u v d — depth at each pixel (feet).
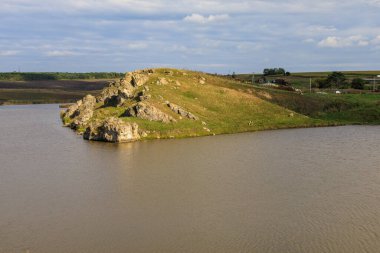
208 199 159.74
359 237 124.47
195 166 212.64
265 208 149.59
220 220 138.92
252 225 134.51
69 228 134.00
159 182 183.21
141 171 203.00
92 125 311.06
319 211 146.10
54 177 193.67
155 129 307.37
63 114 465.47
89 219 141.28
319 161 223.92
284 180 185.57
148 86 382.83
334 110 424.87
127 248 120.06
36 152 253.65
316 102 437.58
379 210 146.30
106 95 404.98
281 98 434.30
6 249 120.16
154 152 249.96
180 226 134.51
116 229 132.87
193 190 171.12
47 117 479.41
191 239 124.98
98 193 168.76
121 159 230.48
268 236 126.21
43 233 130.52
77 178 191.42
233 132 331.77
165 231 130.82
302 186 176.14
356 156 237.25
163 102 344.28
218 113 365.61
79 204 155.94
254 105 397.39
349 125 381.40
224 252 116.88
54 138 310.04
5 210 150.61
